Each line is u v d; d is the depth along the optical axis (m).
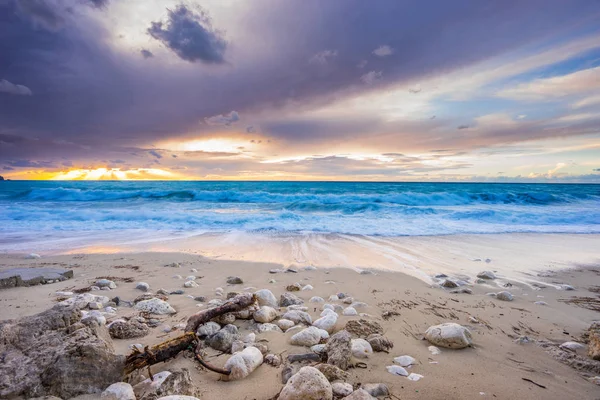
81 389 2.18
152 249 8.12
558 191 37.91
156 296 4.52
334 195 22.14
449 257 7.47
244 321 3.66
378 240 9.34
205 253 7.71
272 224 11.99
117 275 5.81
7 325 2.44
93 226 11.41
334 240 9.30
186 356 2.85
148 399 2.07
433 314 4.06
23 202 20.22
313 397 2.10
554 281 5.75
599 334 3.03
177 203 20.08
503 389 2.46
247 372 2.54
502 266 6.76
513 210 16.11
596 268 6.65
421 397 2.32
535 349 3.14
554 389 2.47
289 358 2.79
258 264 6.73
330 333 3.44
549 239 9.75
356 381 2.50
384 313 4.04
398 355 2.97
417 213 15.12
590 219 13.41
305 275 5.93
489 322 3.82
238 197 22.42
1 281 4.76
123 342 3.08
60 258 7.10
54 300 4.29
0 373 2.09
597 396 2.39
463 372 2.69
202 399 2.26
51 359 2.23
